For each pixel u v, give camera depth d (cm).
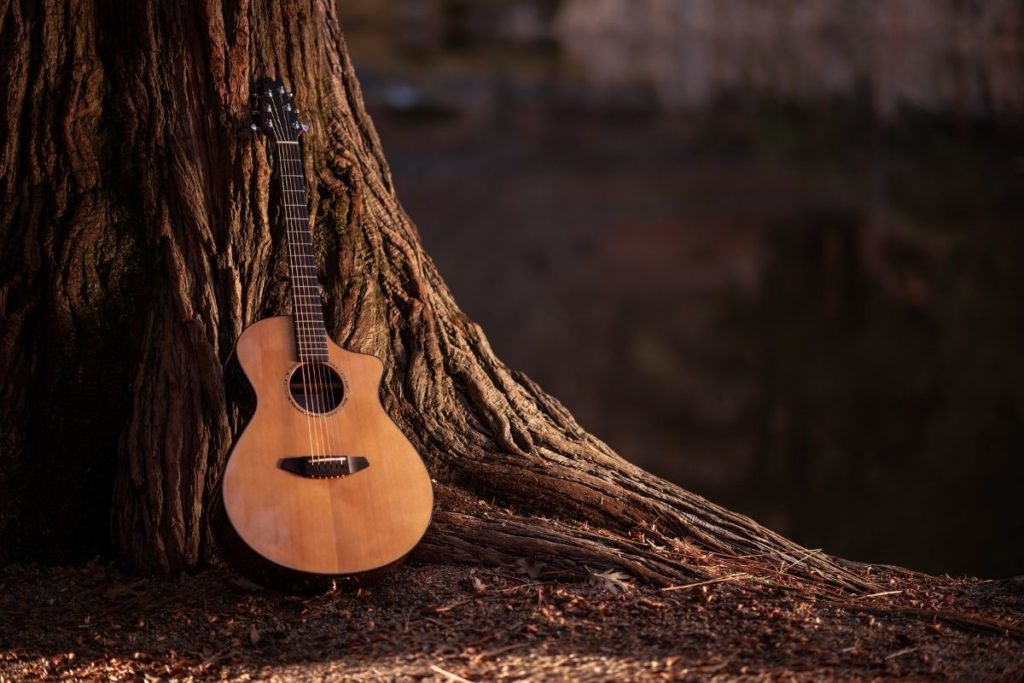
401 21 3164
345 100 432
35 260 388
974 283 1869
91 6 393
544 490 394
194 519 369
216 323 383
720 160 2798
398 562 349
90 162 394
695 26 2356
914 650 327
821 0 1741
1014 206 1761
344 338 395
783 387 2344
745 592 359
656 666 314
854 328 2253
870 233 2278
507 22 3130
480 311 2878
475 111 3083
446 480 398
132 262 394
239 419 382
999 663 320
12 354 382
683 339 2689
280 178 394
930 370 1972
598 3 2869
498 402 418
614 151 2984
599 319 2831
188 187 392
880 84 1596
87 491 389
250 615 349
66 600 365
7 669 327
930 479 1803
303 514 342
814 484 2039
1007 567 1645
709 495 2162
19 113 391
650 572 364
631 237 2916
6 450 382
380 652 327
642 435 2469
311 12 417
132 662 329
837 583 382
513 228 2969
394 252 420
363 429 358
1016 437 1778
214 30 393
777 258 2616
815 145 2064
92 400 388
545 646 328
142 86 395
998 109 1301
